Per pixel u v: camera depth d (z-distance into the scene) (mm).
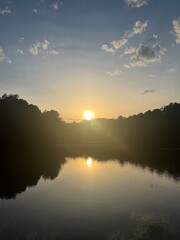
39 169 48625
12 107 113125
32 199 27984
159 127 147000
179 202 26516
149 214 22875
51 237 18344
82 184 35219
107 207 24875
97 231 19281
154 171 45469
